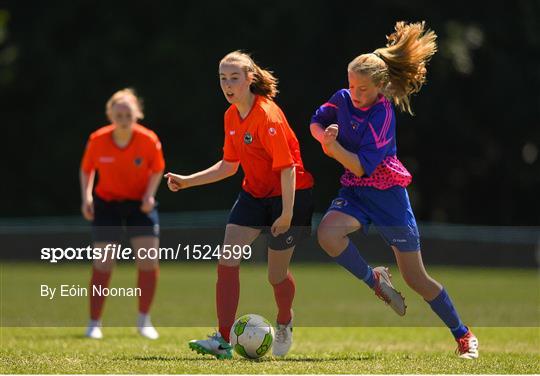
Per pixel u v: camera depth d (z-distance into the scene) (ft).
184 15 308.19
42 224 296.30
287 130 79.51
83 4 307.99
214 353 77.46
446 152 307.37
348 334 113.60
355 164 76.28
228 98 77.00
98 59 303.07
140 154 106.32
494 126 307.17
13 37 310.24
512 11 300.20
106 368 69.41
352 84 77.00
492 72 296.92
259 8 299.79
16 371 68.03
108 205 107.55
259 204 79.71
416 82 79.77
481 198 322.55
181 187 82.07
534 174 315.99
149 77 305.32
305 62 301.02
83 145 306.14
